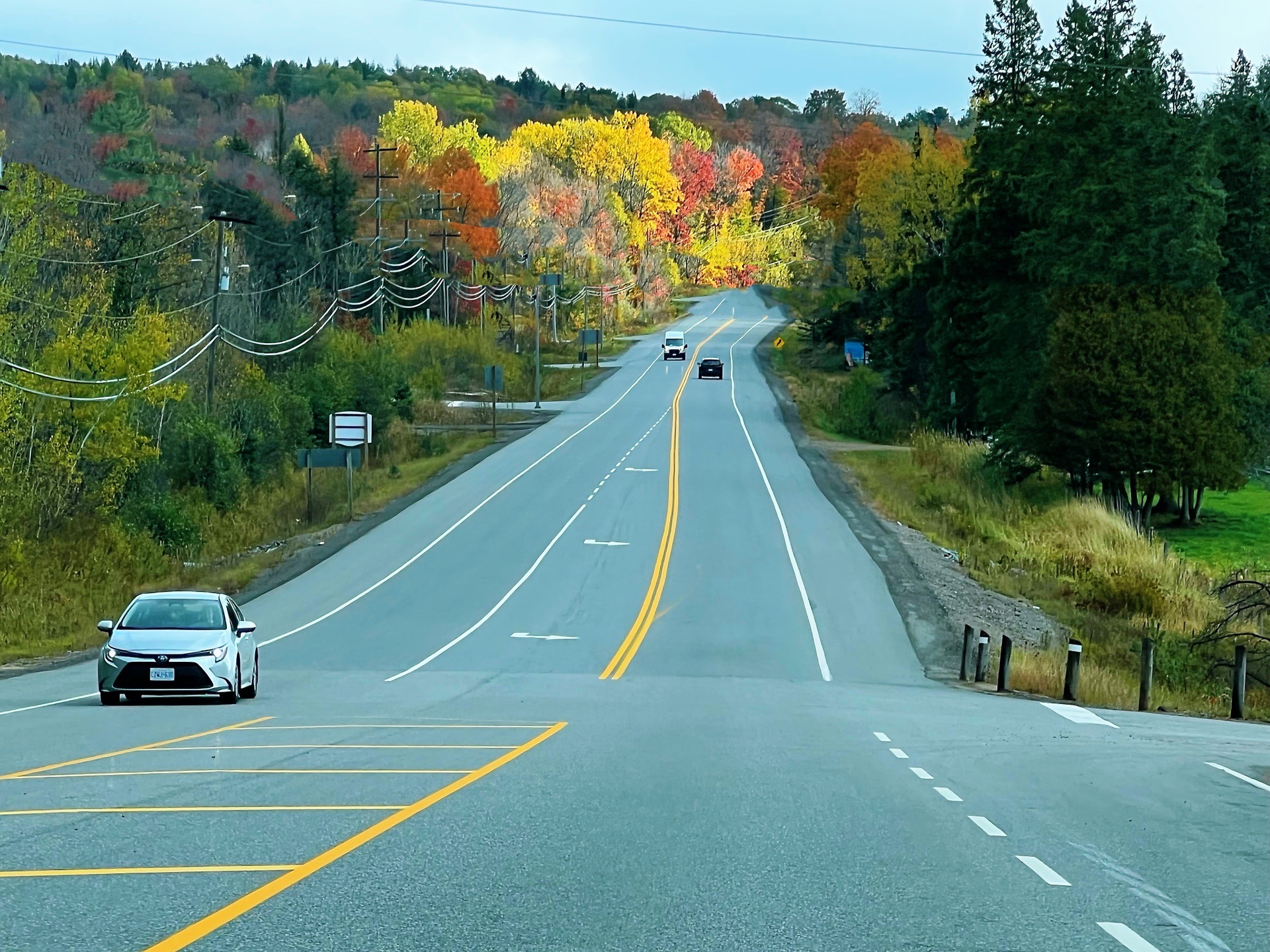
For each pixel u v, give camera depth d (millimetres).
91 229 105938
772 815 15734
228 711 28328
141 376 70562
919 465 96375
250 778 18000
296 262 152125
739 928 10344
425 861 12633
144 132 153875
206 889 11281
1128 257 84000
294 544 70250
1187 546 80312
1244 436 87562
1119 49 94938
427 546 67562
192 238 112750
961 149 154875
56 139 134875
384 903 10898
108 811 15289
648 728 25531
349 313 152875
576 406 135000
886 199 152375
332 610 53562
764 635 48031
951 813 16234
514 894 11312
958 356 109938
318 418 105062
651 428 115250
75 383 68688
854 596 55594
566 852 13250
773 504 78812
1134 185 85438
